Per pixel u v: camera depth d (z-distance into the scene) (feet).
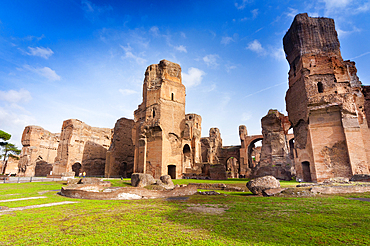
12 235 18.03
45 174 143.54
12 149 163.12
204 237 17.39
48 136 157.28
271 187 45.57
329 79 79.46
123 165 133.69
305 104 81.46
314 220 22.59
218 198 41.09
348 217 23.65
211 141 185.37
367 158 74.90
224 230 19.35
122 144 134.92
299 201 34.96
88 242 16.22
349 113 74.79
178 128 105.09
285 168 110.01
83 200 37.60
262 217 24.29
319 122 78.02
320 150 76.02
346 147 72.38
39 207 30.48
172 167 102.58
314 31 86.53
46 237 17.47
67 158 126.72
